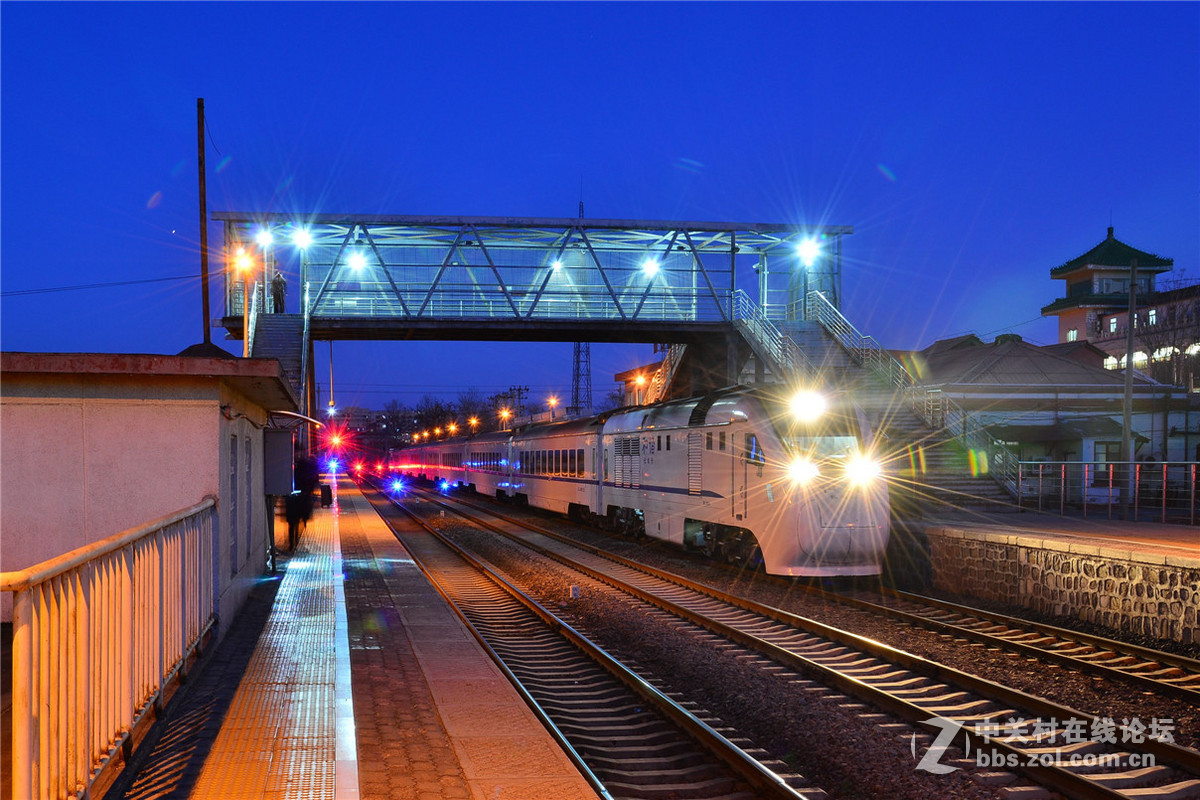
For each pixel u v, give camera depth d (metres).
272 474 13.57
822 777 6.43
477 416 101.56
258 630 9.03
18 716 3.30
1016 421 31.53
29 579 3.28
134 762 5.01
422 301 33.59
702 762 6.66
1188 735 7.02
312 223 31.92
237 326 31.92
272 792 4.70
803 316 35.62
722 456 16.16
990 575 14.21
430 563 19.47
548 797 5.14
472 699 7.36
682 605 12.98
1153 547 12.52
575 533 24.48
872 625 11.53
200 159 19.61
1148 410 32.34
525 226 33.16
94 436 8.00
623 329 33.47
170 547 6.10
